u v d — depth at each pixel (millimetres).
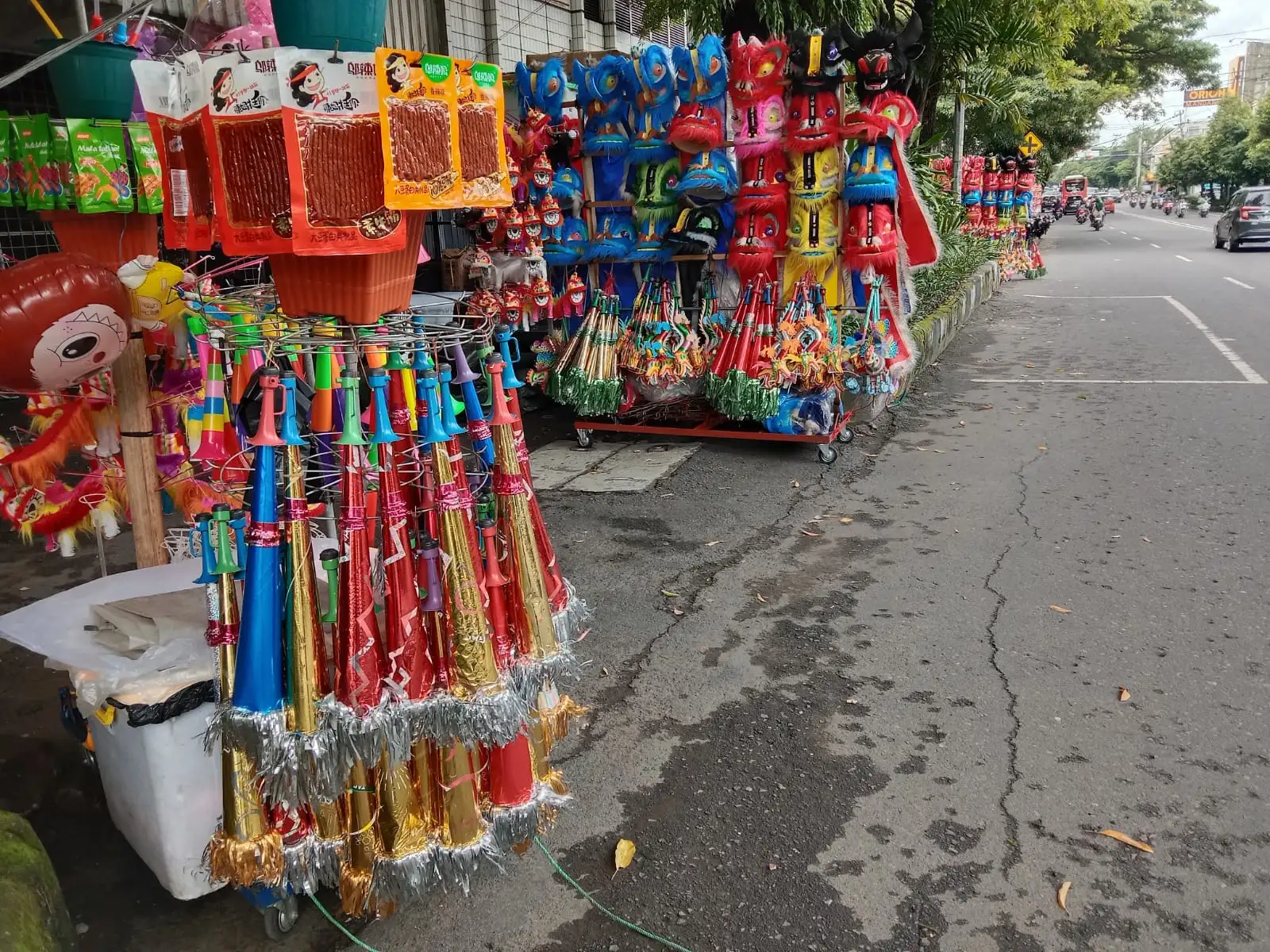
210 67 1702
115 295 2426
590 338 6309
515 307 6125
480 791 2141
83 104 2672
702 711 3234
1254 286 15906
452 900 2377
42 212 2771
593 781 2857
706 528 5043
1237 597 3965
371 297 1848
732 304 6293
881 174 5469
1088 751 2916
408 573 1902
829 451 6129
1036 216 20734
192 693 2061
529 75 6090
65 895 2369
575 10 11352
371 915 2312
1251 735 2971
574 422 6980
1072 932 2213
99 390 2951
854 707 3227
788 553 4668
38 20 3285
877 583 4262
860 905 2324
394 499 1892
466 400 2127
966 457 6277
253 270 2760
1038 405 7715
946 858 2479
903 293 6121
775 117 5609
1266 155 49094
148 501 2916
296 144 1664
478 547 2006
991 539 4742
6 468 3029
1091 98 22328
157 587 2561
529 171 6039
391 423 1941
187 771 2123
